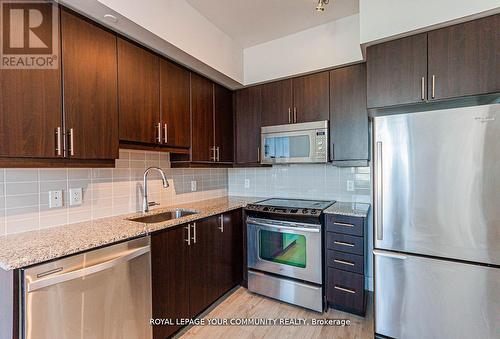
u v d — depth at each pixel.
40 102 1.40
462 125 1.51
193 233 2.12
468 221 1.50
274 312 2.31
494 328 1.45
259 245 2.59
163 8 1.87
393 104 1.82
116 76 1.77
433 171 1.60
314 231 2.27
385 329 1.78
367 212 2.29
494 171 1.43
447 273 1.57
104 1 1.47
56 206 1.74
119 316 1.52
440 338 1.59
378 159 1.77
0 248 1.28
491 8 1.49
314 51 2.51
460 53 1.62
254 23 2.41
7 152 1.28
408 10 1.72
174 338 1.95
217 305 2.43
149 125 2.02
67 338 1.29
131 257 1.57
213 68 2.42
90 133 1.62
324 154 2.50
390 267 1.74
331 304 2.35
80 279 1.34
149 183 2.41
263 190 3.29
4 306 1.18
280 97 2.77
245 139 3.02
